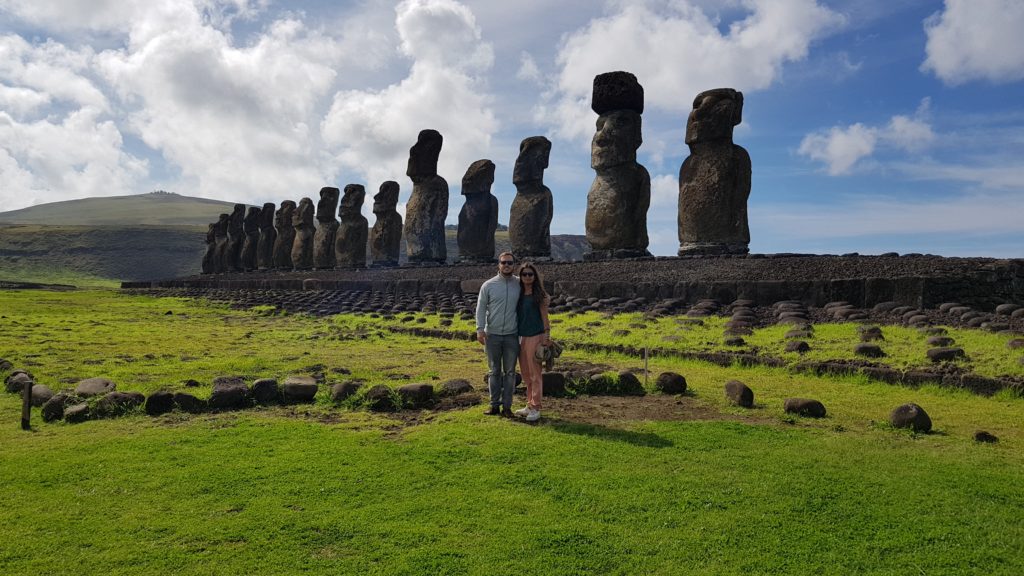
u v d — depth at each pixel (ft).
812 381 29.22
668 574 11.98
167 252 376.48
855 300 49.44
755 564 12.30
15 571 12.07
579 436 20.01
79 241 366.02
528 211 90.79
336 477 16.65
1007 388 25.36
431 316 63.16
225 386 25.48
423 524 13.92
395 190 121.70
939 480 16.10
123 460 17.98
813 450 18.48
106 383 26.40
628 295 61.93
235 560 12.51
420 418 23.34
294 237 153.48
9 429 21.53
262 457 18.28
